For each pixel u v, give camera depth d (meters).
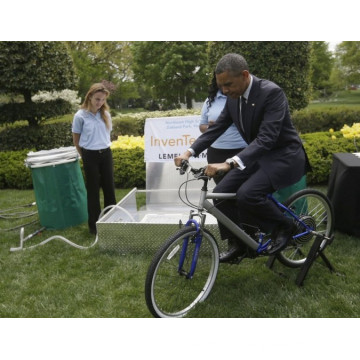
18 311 2.68
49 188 4.11
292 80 5.58
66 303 2.75
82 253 3.53
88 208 4.00
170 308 2.61
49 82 7.18
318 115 8.05
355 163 3.40
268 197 2.67
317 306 2.52
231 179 2.72
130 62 19.42
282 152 2.63
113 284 2.96
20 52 6.81
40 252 3.61
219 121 2.81
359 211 3.41
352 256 3.15
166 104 20.30
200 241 2.53
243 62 2.39
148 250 3.43
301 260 3.09
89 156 3.84
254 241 2.66
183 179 4.60
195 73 18.30
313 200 3.16
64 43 7.58
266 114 2.48
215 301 2.66
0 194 6.02
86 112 3.78
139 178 5.78
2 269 3.32
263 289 2.77
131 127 9.05
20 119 7.86
